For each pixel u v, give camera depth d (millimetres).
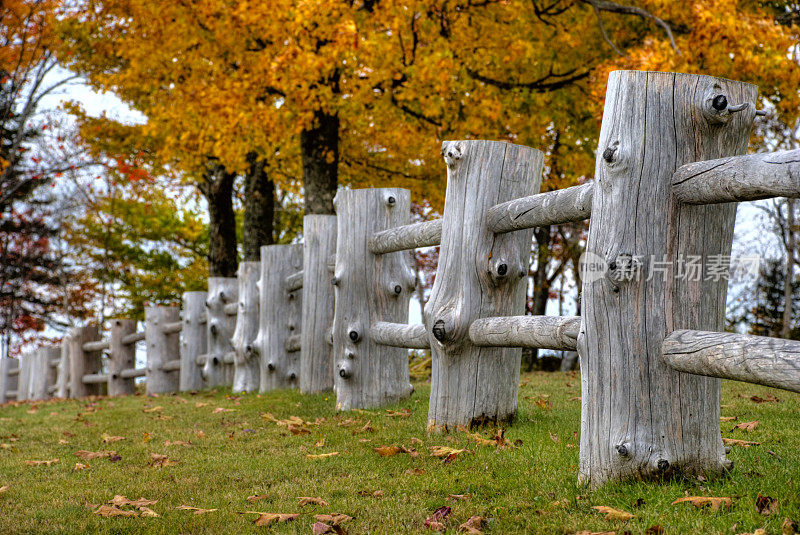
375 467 3625
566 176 12312
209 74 10391
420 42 9891
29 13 12617
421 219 16641
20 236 21984
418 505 2898
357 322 5828
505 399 4480
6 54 13344
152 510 3062
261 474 3633
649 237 2812
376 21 9312
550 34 10875
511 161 4391
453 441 4039
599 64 9750
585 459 2938
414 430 4547
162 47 10234
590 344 2904
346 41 8383
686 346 2664
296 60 8602
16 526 2904
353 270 5879
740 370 2365
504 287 4426
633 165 2805
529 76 11125
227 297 9227
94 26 11648
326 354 6773
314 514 2867
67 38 12094
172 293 21328
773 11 11086
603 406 2865
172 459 4188
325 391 6754
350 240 5914
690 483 2773
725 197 2582
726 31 8594
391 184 12594
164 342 10312
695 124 2846
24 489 3619
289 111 9695
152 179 15633
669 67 8797
